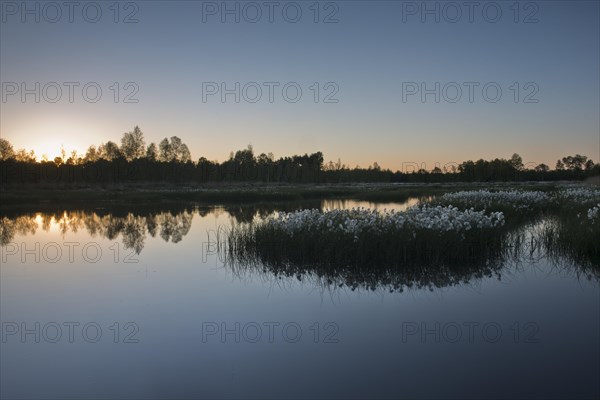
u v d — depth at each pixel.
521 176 89.62
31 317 8.15
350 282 10.34
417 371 5.82
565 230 13.59
